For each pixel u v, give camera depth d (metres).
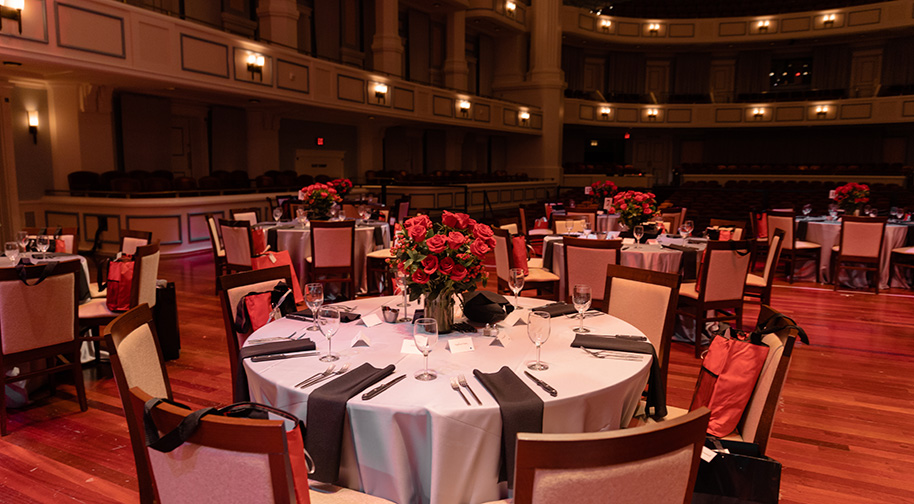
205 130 11.40
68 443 2.93
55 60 6.41
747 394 2.10
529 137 19.16
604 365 2.01
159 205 8.27
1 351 2.97
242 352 2.12
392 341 2.28
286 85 9.91
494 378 1.84
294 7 10.67
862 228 6.23
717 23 19.77
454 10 16.16
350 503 1.69
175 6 10.52
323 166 14.31
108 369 3.94
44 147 8.98
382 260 5.88
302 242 5.58
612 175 19.38
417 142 17.19
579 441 1.13
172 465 1.31
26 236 4.08
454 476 1.67
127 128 9.76
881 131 19.92
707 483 1.82
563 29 19.16
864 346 4.50
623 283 2.95
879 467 2.71
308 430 1.73
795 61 21.25
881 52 19.62
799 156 21.20
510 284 2.64
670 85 22.11
